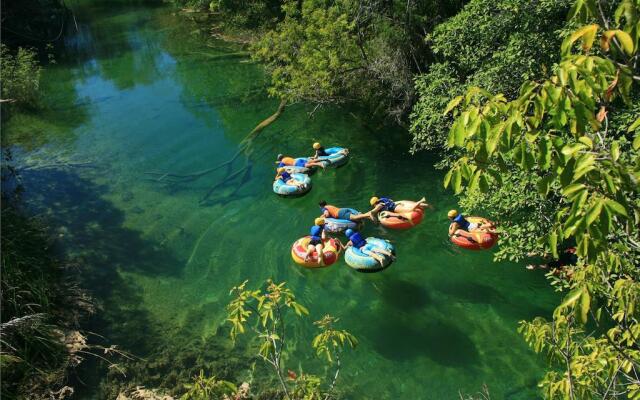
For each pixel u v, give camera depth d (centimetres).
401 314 1016
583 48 292
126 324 1007
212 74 2538
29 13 3109
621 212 268
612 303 523
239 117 2027
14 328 852
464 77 1323
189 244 1266
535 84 308
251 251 1235
